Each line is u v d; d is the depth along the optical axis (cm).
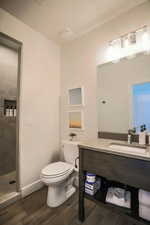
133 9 157
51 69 220
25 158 177
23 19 172
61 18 171
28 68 184
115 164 115
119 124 166
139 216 111
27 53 183
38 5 150
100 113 183
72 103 216
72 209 148
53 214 140
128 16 160
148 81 147
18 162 168
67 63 225
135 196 134
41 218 135
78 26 186
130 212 114
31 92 188
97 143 147
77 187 189
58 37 212
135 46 155
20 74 174
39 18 170
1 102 228
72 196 172
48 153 212
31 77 188
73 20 174
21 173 171
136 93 154
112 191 137
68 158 194
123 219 133
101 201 129
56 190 154
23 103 177
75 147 186
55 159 225
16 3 146
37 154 194
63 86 231
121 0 146
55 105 228
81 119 203
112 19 173
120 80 167
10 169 237
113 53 171
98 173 126
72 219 134
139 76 153
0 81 228
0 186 187
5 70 235
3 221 131
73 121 214
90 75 195
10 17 163
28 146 181
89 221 131
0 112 225
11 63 244
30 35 187
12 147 242
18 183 167
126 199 126
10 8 154
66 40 219
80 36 207
